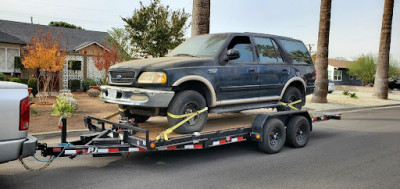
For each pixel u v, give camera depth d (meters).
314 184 4.68
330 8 16.84
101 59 18.05
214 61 5.91
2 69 19.50
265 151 6.34
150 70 5.26
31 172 4.94
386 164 5.82
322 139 8.15
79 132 7.96
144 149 4.78
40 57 12.66
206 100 5.96
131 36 16.72
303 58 8.04
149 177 4.83
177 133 5.38
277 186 4.55
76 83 20.94
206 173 5.09
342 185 4.66
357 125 10.75
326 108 15.43
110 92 5.70
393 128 10.14
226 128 6.14
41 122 8.77
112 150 4.80
